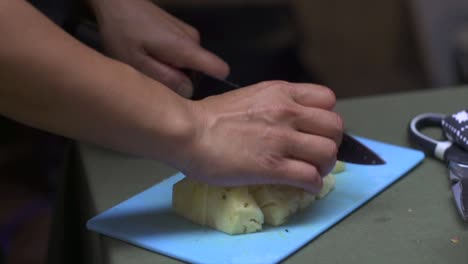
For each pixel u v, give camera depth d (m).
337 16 2.64
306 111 0.76
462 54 1.39
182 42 0.92
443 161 0.87
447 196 0.81
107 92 0.71
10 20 0.68
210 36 1.81
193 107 0.74
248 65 1.68
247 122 0.74
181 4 2.21
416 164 0.86
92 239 0.82
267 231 0.76
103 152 0.91
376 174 0.85
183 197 0.78
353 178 0.84
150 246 0.74
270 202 0.77
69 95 0.70
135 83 0.72
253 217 0.76
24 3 0.69
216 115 0.74
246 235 0.76
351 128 0.96
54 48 0.69
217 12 1.92
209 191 0.77
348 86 2.54
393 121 0.97
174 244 0.75
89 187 0.85
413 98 1.02
